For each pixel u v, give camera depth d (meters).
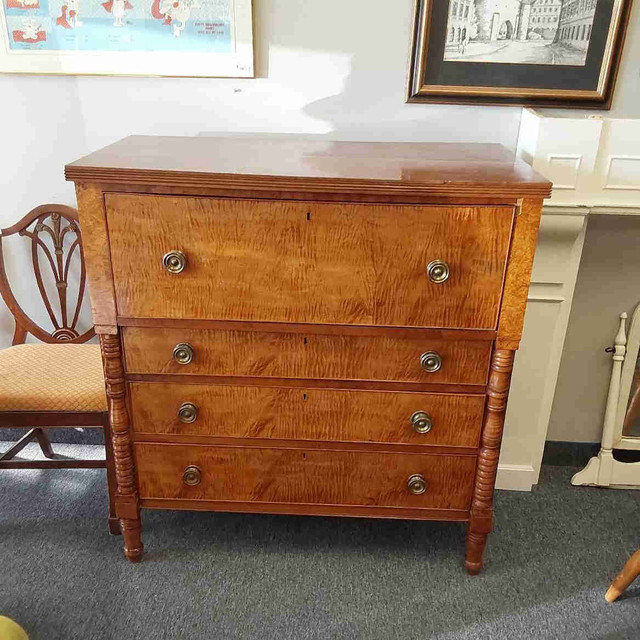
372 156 1.71
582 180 1.87
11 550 1.94
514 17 1.86
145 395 1.69
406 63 1.95
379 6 1.88
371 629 1.69
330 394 1.67
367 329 1.57
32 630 1.66
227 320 1.58
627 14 1.84
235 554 1.94
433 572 1.89
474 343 1.59
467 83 1.95
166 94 2.01
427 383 1.65
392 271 1.51
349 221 1.46
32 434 2.23
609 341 2.27
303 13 1.90
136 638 1.65
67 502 2.16
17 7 1.89
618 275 2.17
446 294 1.53
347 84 1.98
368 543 1.99
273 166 1.51
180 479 1.79
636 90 1.95
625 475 2.28
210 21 1.90
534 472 2.25
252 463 1.76
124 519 1.83
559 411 2.39
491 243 1.47
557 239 1.91
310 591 1.81
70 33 1.92
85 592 1.79
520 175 1.47
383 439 1.72
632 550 1.99
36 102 2.02
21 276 2.27
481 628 1.70
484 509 1.77
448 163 1.63
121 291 1.55
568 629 1.70
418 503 1.80
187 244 1.50
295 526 2.06
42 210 2.07
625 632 1.70
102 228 1.49
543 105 1.96
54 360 2.01
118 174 1.42
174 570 1.87
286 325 1.58
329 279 1.52
